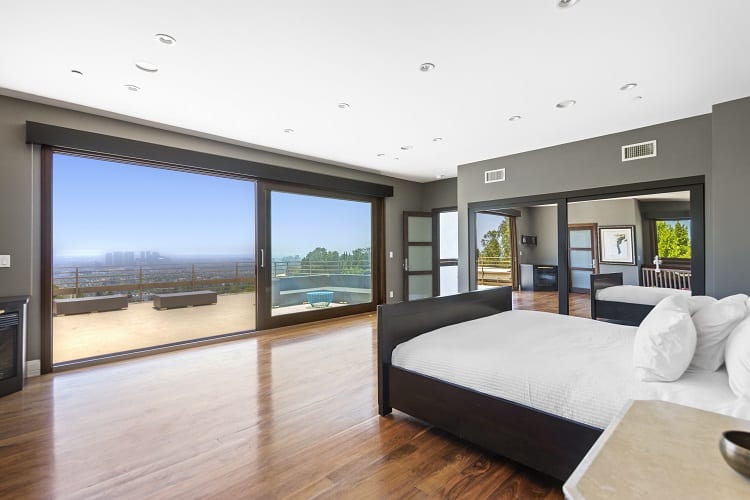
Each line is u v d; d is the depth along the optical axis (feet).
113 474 6.08
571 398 5.48
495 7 6.63
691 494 1.98
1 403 8.86
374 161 18.08
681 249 12.08
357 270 20.43
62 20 6.96
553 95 10.37
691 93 10.21
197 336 16.08
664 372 5.24
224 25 7.16
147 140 12.85
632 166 13.15
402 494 5.57
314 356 12.60
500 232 16.99
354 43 7.80
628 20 6.98
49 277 11.06
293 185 17.38
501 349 7.22
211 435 7.34
